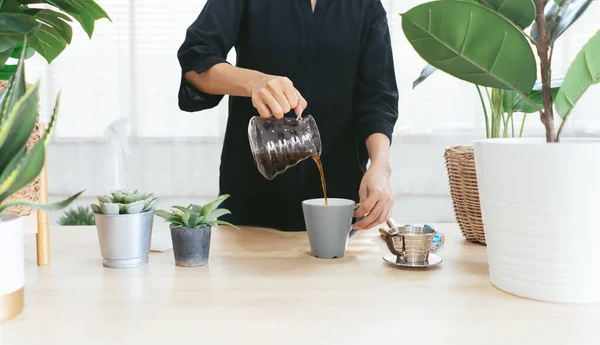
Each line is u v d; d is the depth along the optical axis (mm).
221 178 1648
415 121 3197
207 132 3289
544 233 737
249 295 798
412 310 732
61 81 3320
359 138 1521
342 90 1573
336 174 1587
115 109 3324
